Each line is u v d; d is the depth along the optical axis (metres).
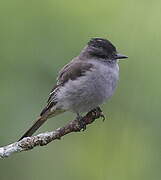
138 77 13.81
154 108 13.70
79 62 11.59
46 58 13.34
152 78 13.79
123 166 14.09
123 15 14.15
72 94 11.44
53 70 13.27
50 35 13.56
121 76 13.84
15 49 13.42
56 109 11.67
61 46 13.48
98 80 11.34
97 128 14.27
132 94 13.79
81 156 14.45
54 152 14.25
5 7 13.77
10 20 13.69
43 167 14.07
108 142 14.17
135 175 14.04
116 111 13.91
